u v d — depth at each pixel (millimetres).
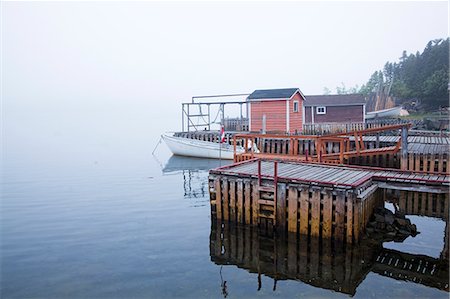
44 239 13336
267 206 12734
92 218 15828
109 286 9805
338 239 11492
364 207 11914
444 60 69062
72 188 21938
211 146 32688
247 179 13086
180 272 10555
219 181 13773
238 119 37688
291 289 9453
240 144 32750
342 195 11312
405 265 10664
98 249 12344
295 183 12102
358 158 21828
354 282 9766
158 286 9750
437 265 10633
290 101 32062
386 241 12273
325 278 10047
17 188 22047
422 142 22562
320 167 15141
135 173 27078
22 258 11680
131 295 9305
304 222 12000
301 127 34688
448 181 12094
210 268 10781
